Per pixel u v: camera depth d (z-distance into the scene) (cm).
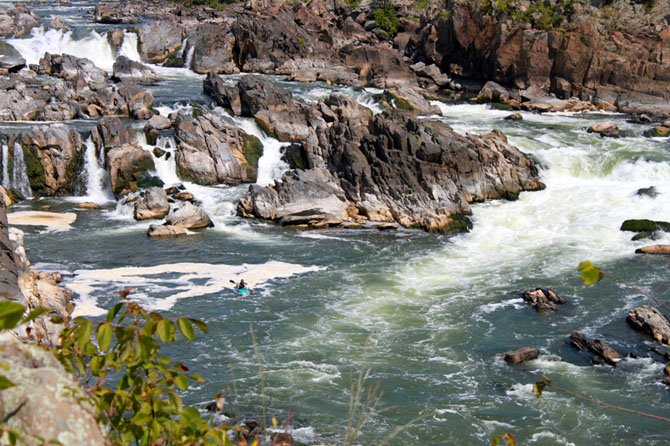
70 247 4619
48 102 6838
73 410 656
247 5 11425
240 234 4991
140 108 6581
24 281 3216
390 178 5475
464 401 2950
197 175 5831
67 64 7994
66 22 10288
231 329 3534
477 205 5553
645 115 7481
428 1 10869
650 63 7994
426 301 3966
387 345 3434
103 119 5938
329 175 5650
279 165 6066
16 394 648
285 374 3116
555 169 6081
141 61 9388
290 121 6397
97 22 10588
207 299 3888
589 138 6719
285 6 10938
